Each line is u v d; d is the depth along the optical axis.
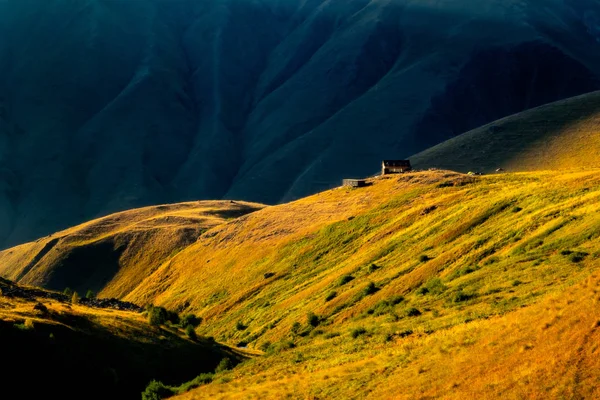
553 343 34.28
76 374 53.88
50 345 54.16
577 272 48.38
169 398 53.91
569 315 36.44
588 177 85.75
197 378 58.34
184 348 68.00
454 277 67.62
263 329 96.19
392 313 62.31
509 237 71.56
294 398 42.22
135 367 60.44
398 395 36.41
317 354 55.31
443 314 53.00
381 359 44.94
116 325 66.19
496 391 32.34
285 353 60.78
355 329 58.72
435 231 95.81
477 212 91.06
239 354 74.56
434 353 41.53
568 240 58.56
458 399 33.09
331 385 42.44
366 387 39.75
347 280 95.19
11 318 55.16
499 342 37.97
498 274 58.47
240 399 46.00
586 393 29.30
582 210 66.19
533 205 80.50
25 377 50.31
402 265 86.88
